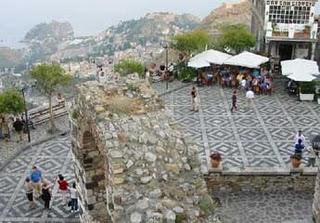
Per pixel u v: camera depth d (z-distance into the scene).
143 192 13.29
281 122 34.97
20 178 27.38
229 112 37.06
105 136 14.28
